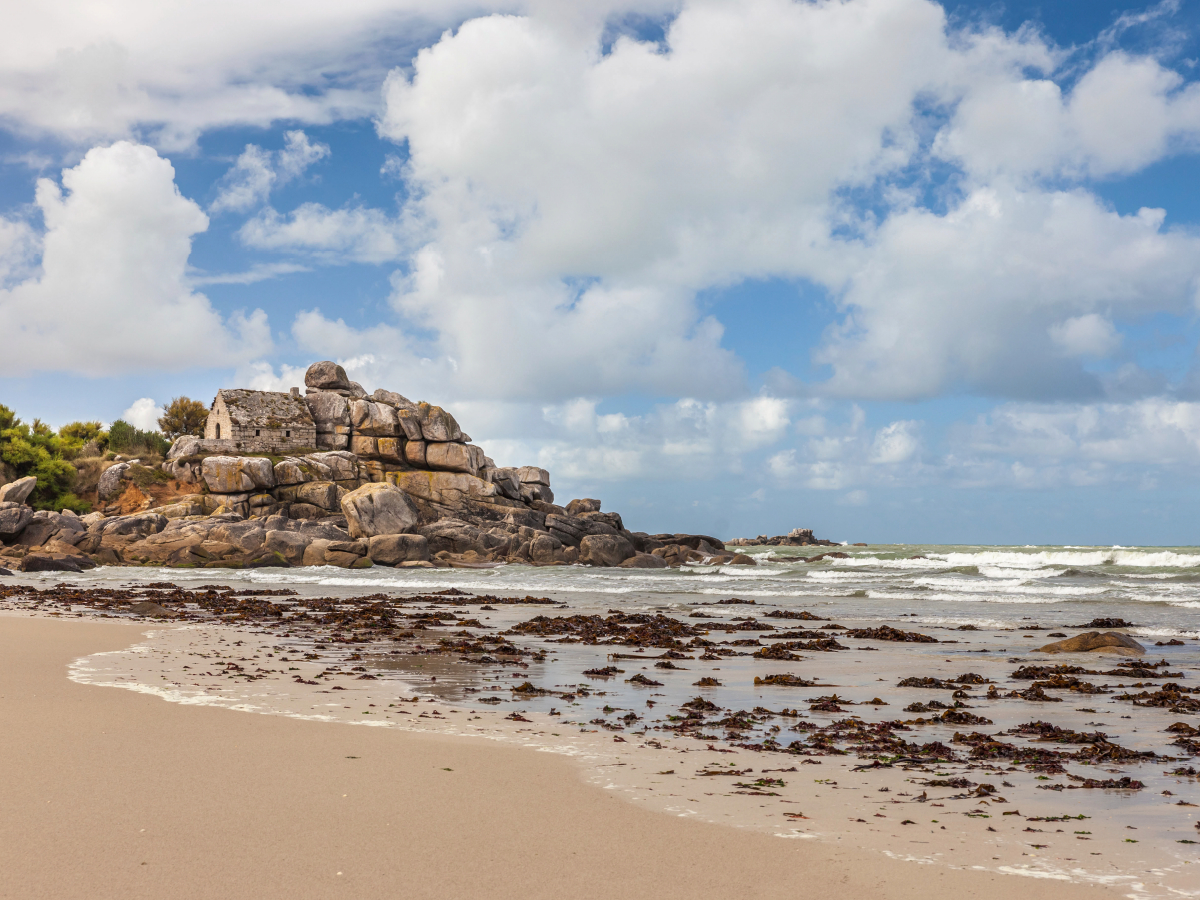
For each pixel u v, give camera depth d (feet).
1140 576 164.04
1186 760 35.40
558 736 37.81
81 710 39.50
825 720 43.21
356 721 39.45
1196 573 169.17
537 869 21.16
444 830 23.89
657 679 56.54
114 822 23.62
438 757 32.58
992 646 76.02
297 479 223.92
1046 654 70.69
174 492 223.92
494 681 54.19
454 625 90.07
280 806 25.58
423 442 249.55
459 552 209.26
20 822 23.43
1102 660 66.39
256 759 31.32
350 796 26.91
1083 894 20.44
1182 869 22.26
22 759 30.25
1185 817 27.12
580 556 215.92
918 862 22.47
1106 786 30.91
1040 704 48.96
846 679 57.47
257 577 162.61
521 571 187.21
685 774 31.45
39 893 18.70
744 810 26.91
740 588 144.36
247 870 20.42
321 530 202.08
